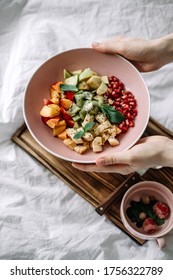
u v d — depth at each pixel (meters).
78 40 0.82
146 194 0.74
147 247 0.73
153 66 0.75
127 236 0.73
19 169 0.74
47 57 0.79
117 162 0.65
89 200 0.74
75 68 0.72
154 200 0.73
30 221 0.72
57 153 0.66
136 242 0.73
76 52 0.70
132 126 0.69
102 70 0.73
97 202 0.74
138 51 0.71
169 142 0.67
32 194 0.74
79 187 0.74
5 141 0.76
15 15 0.82
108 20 0.83
